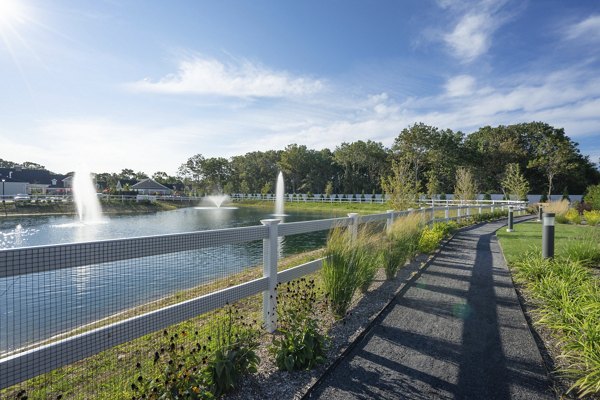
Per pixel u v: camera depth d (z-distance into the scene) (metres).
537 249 7.37
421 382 2.85
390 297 5.04
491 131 55.41
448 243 10.23
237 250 11.38
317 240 14.90
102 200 47.16
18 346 3.27
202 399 2.43
